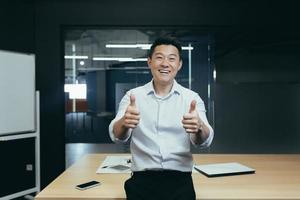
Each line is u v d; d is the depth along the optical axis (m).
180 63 1.36
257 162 2.05
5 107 3.07
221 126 3.98
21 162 3.55
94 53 4.01
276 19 3.71
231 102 3.96
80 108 4.03
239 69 3.92
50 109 3.70
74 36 3.96
